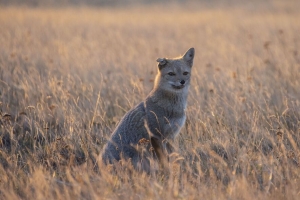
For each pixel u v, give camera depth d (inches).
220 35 969.5
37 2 1780.3
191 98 517.7
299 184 338.0
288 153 381.1
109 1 1951.3
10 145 449.4
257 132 427.2
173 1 1941.4
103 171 347.3
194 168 385.4
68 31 1000.9
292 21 1141.1
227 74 582.2
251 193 316.5
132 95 511.8
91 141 418.9
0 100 519.8
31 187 350.9
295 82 547.8
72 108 482.6
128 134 386.6
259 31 994.7
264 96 517.7
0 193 346.0
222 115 472.4
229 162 382.3
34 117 477.7
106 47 812.6
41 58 685.9
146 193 324.8
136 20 1289.4
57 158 398.6
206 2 1851.6
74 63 659.4
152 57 746.8
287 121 463.8
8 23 1062.4
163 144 390.0
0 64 608.1
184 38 977.5
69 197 318.7
